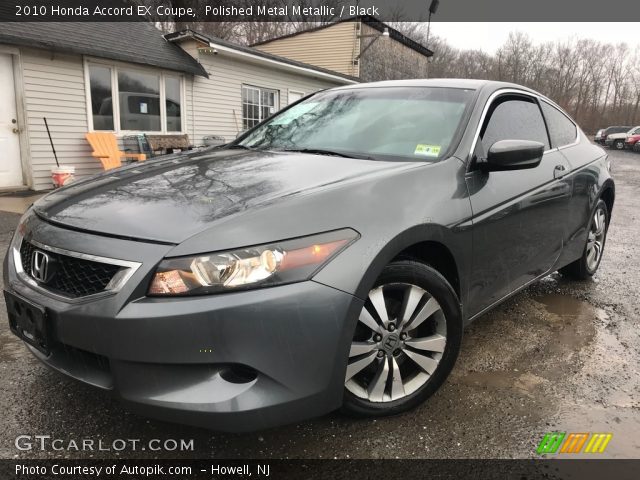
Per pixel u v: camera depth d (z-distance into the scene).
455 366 2.89
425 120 2.90
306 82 15.84
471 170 2.63
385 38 23.58
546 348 3.15
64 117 9.25
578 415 2.44
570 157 3.75
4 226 5.96
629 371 2.89
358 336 2.19
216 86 12.53
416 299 2.29
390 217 2.12
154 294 1.77
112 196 2.22
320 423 2.31
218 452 2.12
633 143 35.84
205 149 3.31
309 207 1.98
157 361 1.76
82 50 8.96
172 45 11.92
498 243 2.74
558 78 64.69
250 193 2.12
